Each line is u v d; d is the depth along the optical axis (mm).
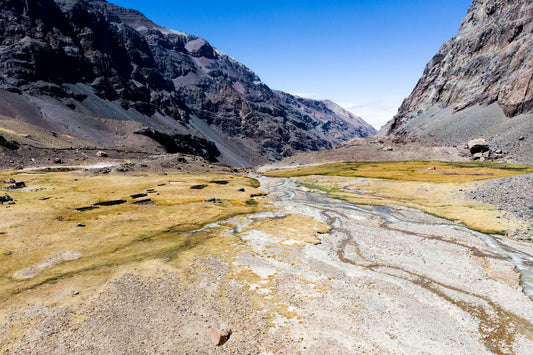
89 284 36344
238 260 44750
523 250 48938
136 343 26375
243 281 37938
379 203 88938
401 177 132250
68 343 26109
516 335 28281
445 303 33688
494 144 181875
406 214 75438
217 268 41719
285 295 34688
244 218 71938
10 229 54688
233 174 178125
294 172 184375
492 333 28625
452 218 69500
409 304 33375
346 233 59500
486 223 62156
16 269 39969
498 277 39625
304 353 25531
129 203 81875
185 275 39281
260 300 33531
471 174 127500
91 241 51938
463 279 39281
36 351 25047
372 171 157750
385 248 50594
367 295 35094
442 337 28047
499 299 34469
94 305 31844
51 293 34031
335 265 43531
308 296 34531
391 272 41375
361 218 72062
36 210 68000
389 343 27125
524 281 38500
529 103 187750
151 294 34344
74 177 113312
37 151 147625
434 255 47375
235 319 30047
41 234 53844
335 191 114625
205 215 73062
